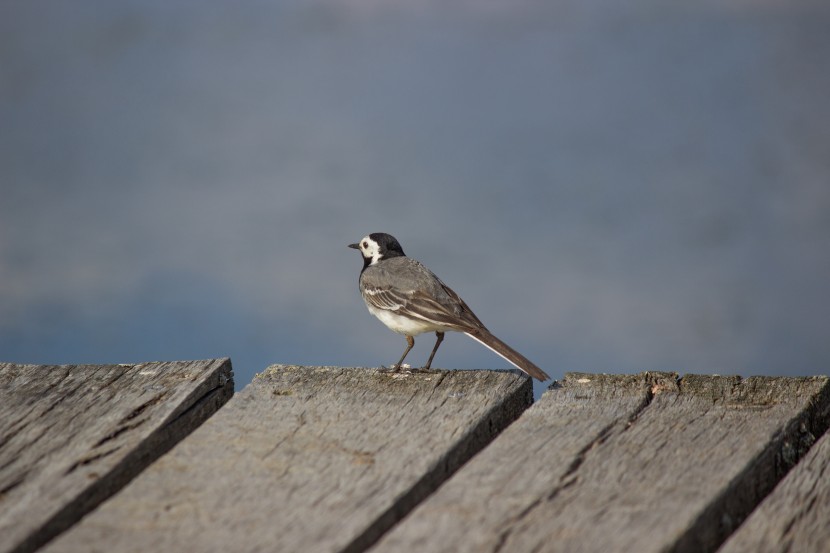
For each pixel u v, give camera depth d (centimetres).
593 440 1009
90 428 1052
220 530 852
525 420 1070
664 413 1079
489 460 968
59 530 898
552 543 819
